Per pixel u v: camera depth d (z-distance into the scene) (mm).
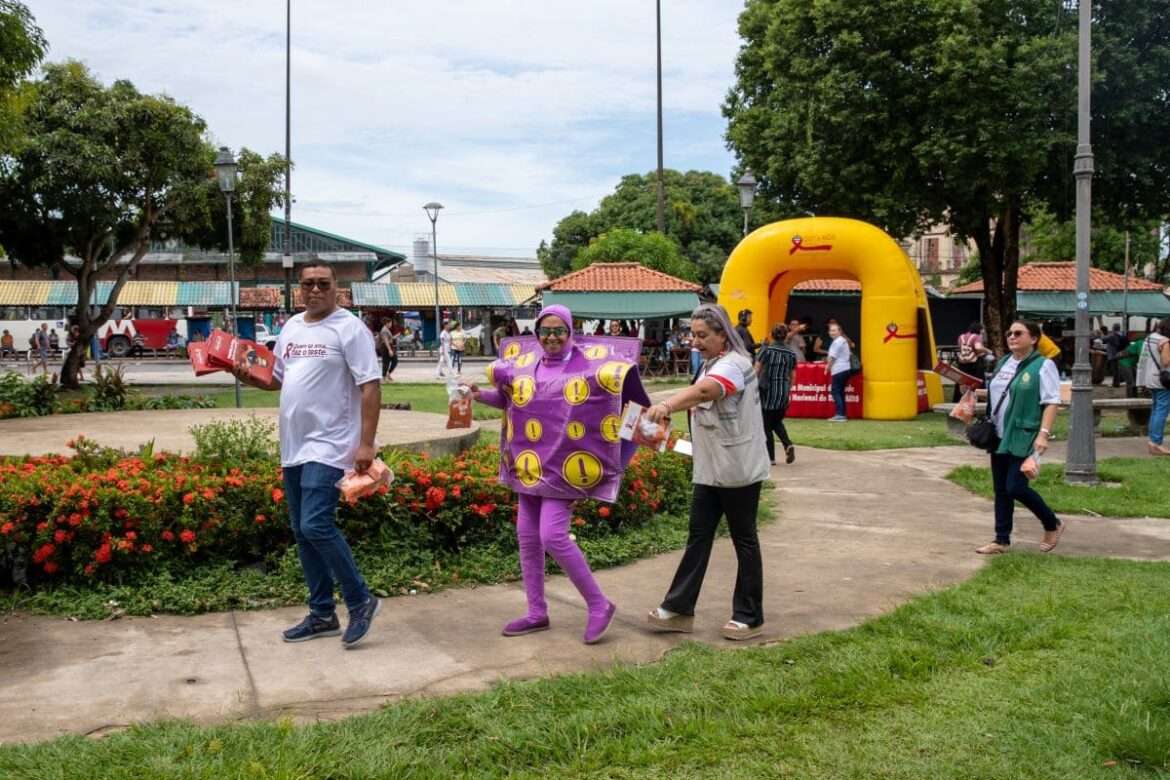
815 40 20281
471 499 6383
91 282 22531
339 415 4648
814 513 8305
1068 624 4863
